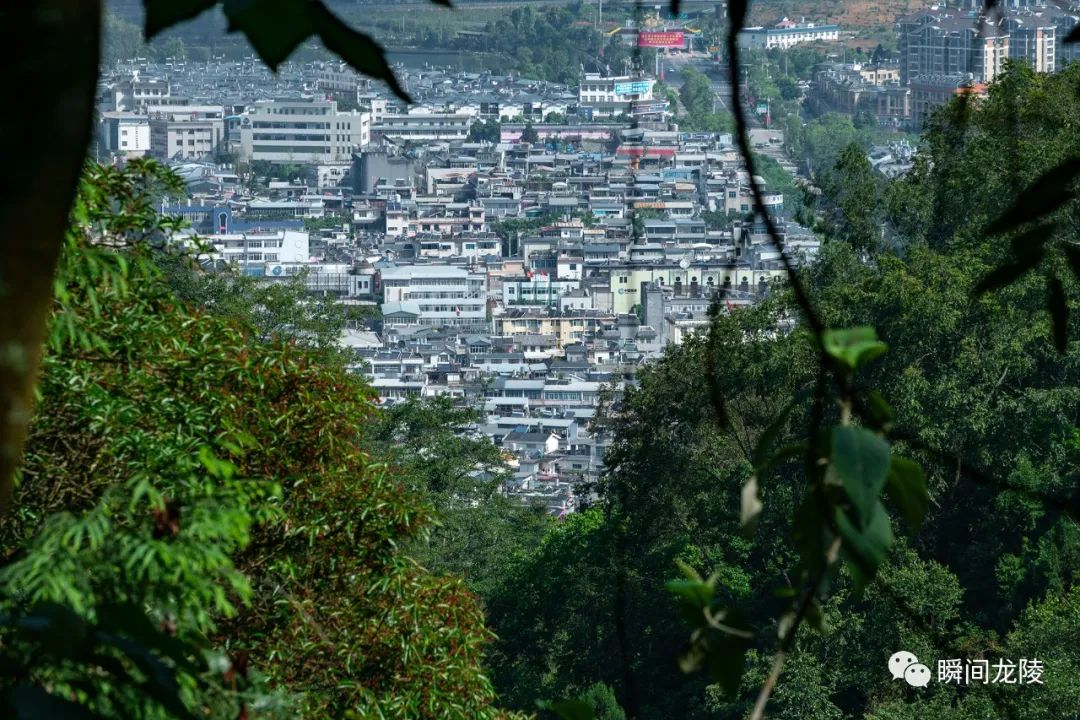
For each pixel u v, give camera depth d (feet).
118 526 20.89
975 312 95.76
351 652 35.76
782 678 81.51
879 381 94.68
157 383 33.35
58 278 27.45
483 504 129.80
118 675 9.36
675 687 94.84
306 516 37.04
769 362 87.45
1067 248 9.53
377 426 128.77
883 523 8.23
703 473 90.12
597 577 95.61
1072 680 65.05
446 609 37.78
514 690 106.83
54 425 30.48
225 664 10.54
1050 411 92.94
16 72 6.03
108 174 35.06
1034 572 89.71
